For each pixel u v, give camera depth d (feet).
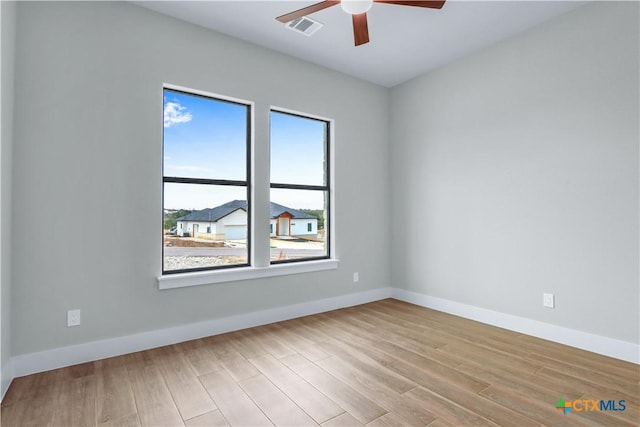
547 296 9.33
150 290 8.71
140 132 8.60
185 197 9.66
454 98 11.75
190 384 6.84
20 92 7.16
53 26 7.57
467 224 11.34
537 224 9.56
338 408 6.01
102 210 8.07
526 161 9.80
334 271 12.46
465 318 11.30
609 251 8.22
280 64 11.10
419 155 12.98
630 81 7.90
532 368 7.56
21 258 7.16
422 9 8.77
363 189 13.37
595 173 8.45
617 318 8.09
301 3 8.57
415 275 13.16
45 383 6.85
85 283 7.86
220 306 9.84
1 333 6.31
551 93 9.26
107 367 7.59
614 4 8.13
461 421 5.64
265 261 10.73
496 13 8.96
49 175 7.47
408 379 7.06
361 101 13.29
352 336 9.61
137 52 8.58
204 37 9.62
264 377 7.14
